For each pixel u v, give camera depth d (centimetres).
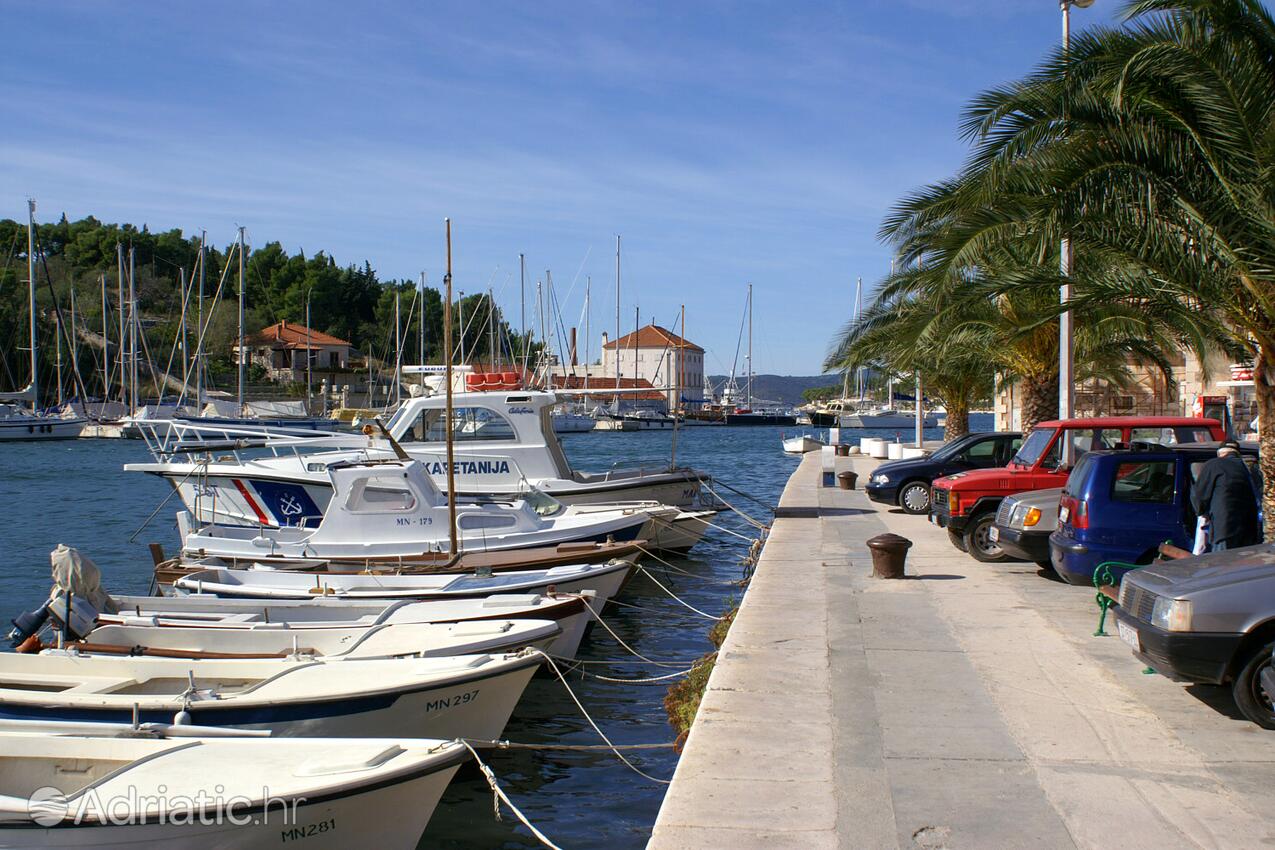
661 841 587
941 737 772
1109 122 1339
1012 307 2520
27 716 956
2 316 9594
